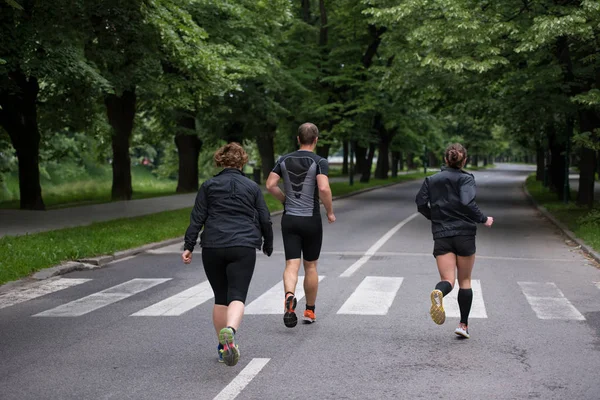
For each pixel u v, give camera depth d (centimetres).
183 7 2102
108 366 572
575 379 533
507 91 2347
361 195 3506
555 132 2742
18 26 1560
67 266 1124
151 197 3059
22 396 495
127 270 1137
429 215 673
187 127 3381
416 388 510
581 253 1349
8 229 1594
